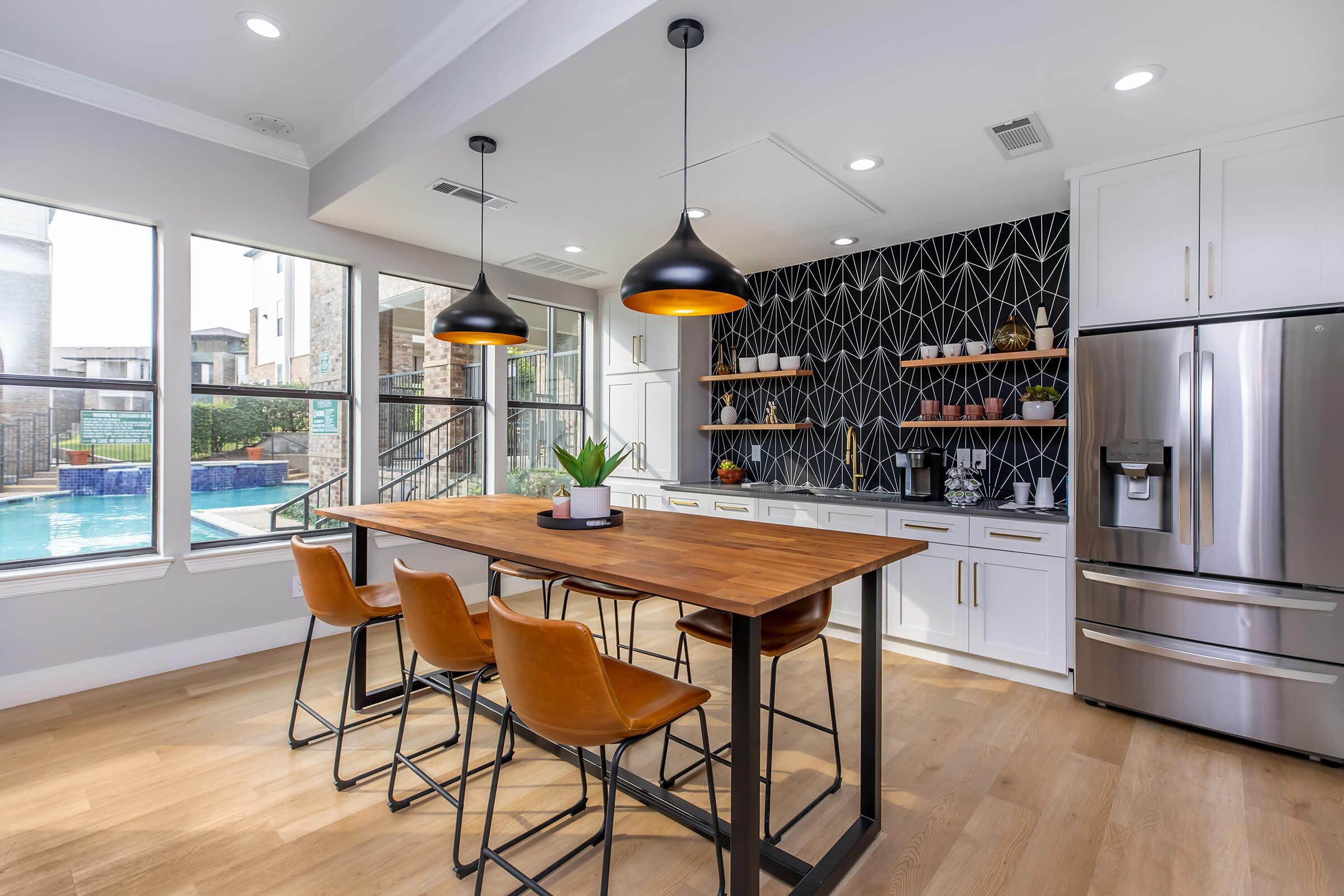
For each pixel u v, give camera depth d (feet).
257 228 11.25
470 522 8.10
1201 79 7.00
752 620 4.66
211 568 10.83
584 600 15.10
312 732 8.25
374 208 11.28
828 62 6.73
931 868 5.76
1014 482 11.81
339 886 5.51
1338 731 7.39
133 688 9.62
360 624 7.18
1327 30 6.11
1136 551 8.73
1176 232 8.61
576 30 6.63
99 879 5.55
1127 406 8.74
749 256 14.08
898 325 13.28
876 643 6.19
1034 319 11.60
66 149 9.36
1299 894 5.41
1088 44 6.38
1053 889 5.49
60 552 9.69
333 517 8.93
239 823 6.38
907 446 13.15
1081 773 7.36
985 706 9.18
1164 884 5.55
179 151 10.41
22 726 8.39
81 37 8.37
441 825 6.40
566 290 16.72
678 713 4.93
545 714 4.66
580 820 6.51
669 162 9.24
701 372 16.14
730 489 14.20
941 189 10.19
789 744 8.09
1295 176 7.82
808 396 14.69
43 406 9.57
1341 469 7.36
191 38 8.39
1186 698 8.32
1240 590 7.93
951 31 6.19
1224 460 8.04
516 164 9.34
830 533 7.30
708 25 6.13
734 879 4.77
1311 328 7.48
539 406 16.53
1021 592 9.93
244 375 11.54
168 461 10.40
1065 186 10.09
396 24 8.14
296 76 9.31
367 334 12.81
